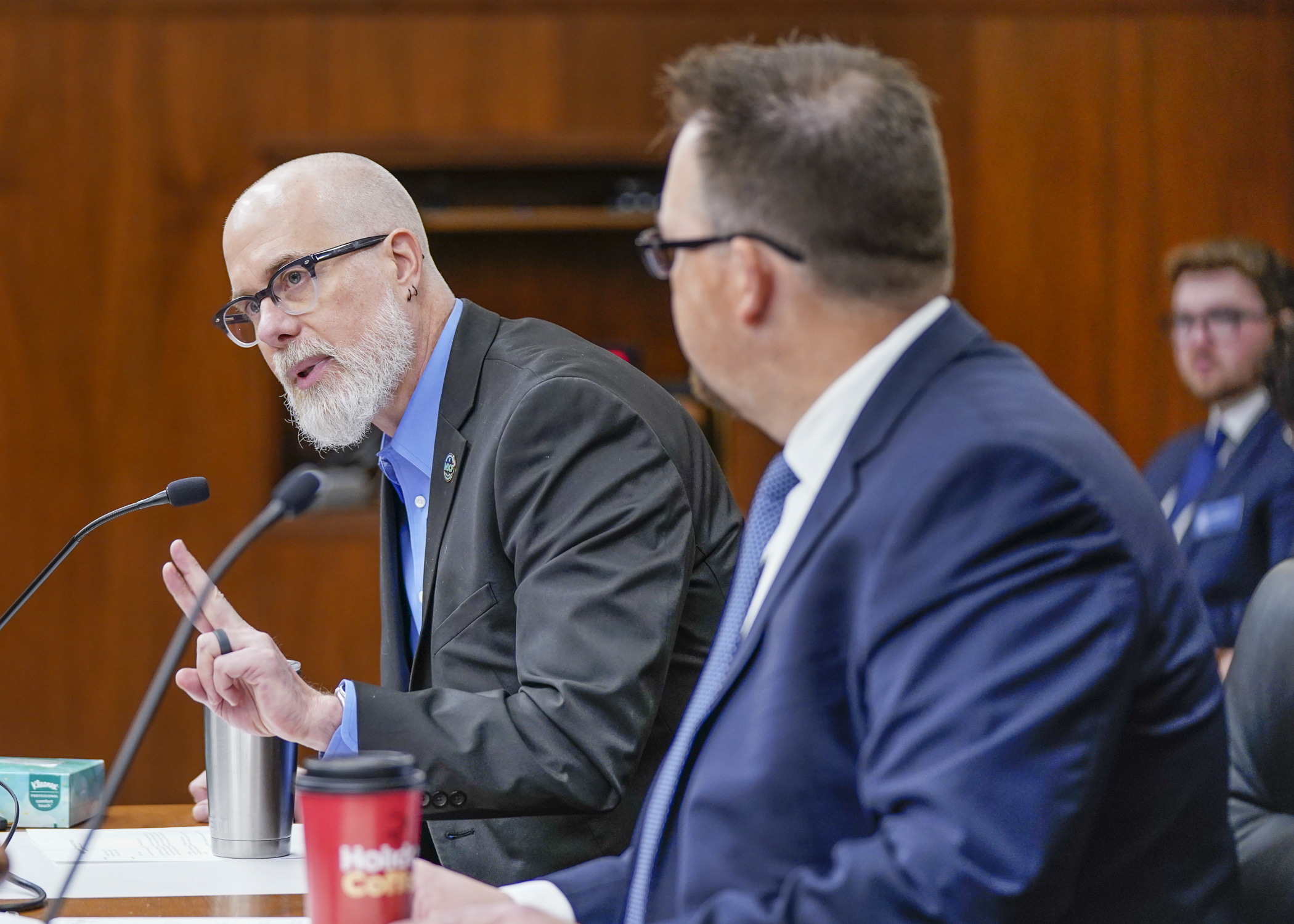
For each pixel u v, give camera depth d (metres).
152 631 16.06
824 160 3.35
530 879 5.26
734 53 3.54
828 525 3.33
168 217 16.06
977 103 15.98
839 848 3.07
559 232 17.19
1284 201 16.03
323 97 15.96
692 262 3.51
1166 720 3.21
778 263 3.42
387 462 6.01
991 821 2.91
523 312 17.28
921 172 3.40
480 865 5.34
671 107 3.62
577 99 15.91
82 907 4.42
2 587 16.12
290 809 5.22
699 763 3.42
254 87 15.98
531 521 5.16
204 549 16.05
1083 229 16.05
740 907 3.11
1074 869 2.99
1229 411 10.94
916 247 3.41
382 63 15.93
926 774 2.97
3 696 16.08
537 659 4.91
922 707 3.03
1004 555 3.07
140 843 5.39
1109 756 3.03
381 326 5.84
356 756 3.32
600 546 5.03
